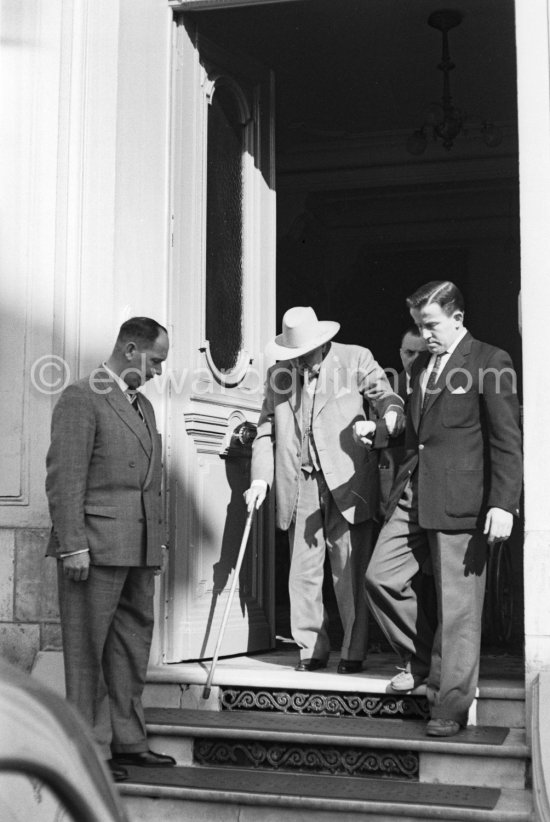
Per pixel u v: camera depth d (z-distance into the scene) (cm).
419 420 381
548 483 369
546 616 364
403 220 1004
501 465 359
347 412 448
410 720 395
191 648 451
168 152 469
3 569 432
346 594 437
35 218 440
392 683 394
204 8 473
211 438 477
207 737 384
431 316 376
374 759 367
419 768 362
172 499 452
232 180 523
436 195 966
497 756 352
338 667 434
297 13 614
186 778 361
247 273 525
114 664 381
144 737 382
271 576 512
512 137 859
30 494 432
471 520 366
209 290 497
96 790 94
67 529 361
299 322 442
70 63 444
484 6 617
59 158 441
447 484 368
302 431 451
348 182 927
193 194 480
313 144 896
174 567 449
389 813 330
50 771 92
